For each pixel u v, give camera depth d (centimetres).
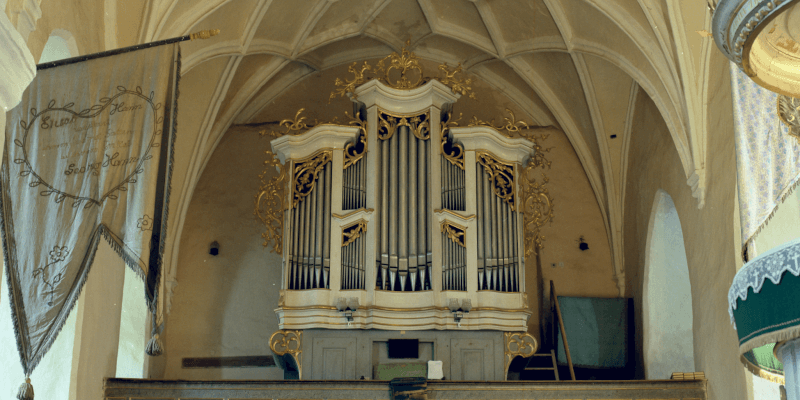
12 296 658
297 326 1106
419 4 1332
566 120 1424
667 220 1241
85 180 682
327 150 1192
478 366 1114
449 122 1232
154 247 677
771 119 691
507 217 1187
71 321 894
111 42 941
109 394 1005
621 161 1386
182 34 1095
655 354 1241
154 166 686
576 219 1404
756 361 517
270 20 1266
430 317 1109
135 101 702
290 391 1045
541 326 1337
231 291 1347
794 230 911
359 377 1097
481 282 1140
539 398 1060
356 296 1112
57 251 670
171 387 1030
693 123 1070
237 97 1385
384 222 1162
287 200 1171
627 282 1347
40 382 872
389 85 1230
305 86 1452
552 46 1307
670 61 1086
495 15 1329
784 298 431
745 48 459
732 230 955
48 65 698
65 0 813
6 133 681
